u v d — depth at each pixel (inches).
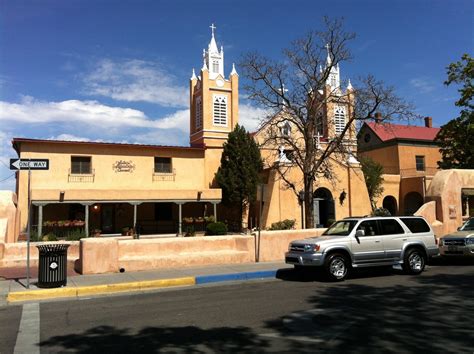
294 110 879.7
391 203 1551.4
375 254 503.5
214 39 1642.5
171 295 420.5
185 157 1294.3
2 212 652.1
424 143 1692.9
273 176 1199.6
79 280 479.5
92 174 1175.6
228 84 1598.2
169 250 588.4
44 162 461.4
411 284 450.3
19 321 321.7
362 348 239.1
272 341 255.9
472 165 1160.2
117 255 541.0
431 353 228.7
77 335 278.1
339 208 1269.7
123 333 280.2
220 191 1229.7
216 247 619.5
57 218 1144.2
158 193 1162.6
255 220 1279.5
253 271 536.1
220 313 331.3
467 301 355.3
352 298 380.8
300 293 412.2
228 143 1278.3
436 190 810.8
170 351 240.7
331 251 486.9
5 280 485.7
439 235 777.6
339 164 1190.3
